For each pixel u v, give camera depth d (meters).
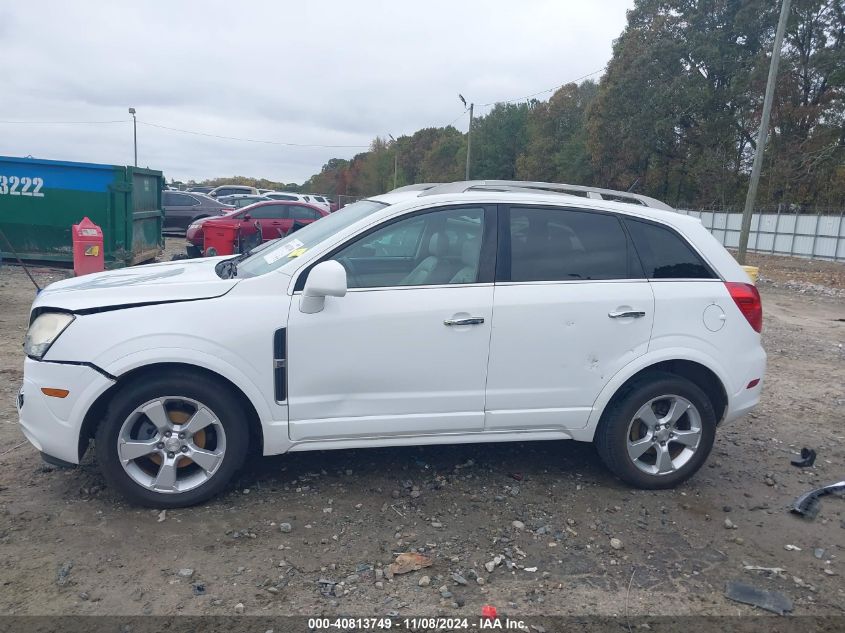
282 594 3.22
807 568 3.66
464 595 3.28
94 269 10.41
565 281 4.24
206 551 3.53
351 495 4.22
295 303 3.90
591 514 4.13
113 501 3.99
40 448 3.81
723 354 4.43
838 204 39.47
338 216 4.75
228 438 3.92
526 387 4.20
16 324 8.54
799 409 6.47
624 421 4.33
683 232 4.51
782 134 40.84
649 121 41.19
